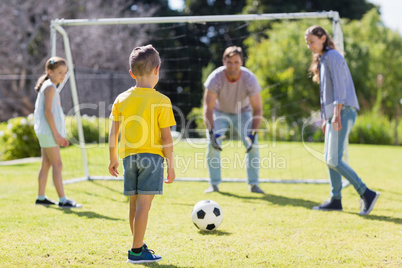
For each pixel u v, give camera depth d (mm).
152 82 4742
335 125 6750
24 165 13508
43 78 7578
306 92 25266
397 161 14625
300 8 41812
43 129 7254
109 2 33500
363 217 6738
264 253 4844
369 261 4582
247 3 40781
